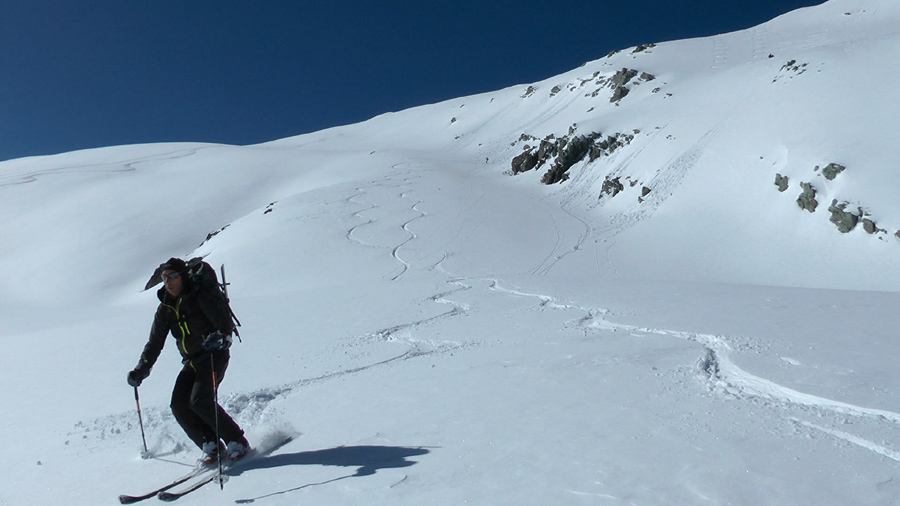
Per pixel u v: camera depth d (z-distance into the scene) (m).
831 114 39.62
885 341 5.98
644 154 50.72
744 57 86.69
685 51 94.31
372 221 44.88
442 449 4.17
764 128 43.06
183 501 3.93
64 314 42.38
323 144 120.25
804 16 102.62
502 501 3.23
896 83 39.50
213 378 4.46
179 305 4.48
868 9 93.25
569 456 3.73
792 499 2.93
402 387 6.12
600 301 11.04
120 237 61.72
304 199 52.44
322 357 8.30
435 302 12.96
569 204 51.09
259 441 5.01
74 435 5.75
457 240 39.56
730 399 4.58
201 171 83.44
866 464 3.24
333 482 3.83
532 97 102.81
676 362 5.82
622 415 4.41
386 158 82.19
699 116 51.47
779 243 33.47
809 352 5.73
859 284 28.48
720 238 35.88
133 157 98.81
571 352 6.88
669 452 3.62
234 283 36.12
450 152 91.56
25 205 72.56
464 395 5.50
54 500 4.21
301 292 17.27
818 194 34.19
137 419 6.09
